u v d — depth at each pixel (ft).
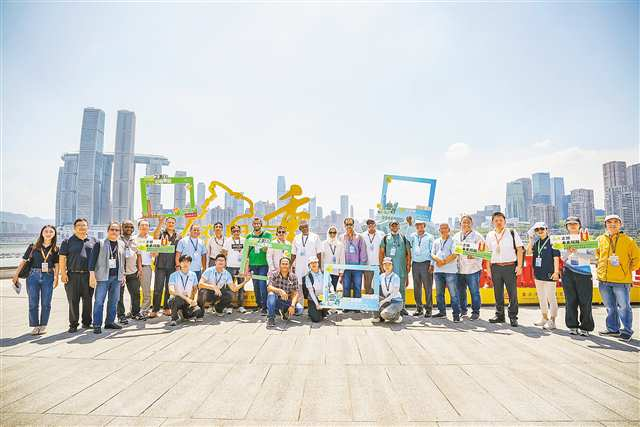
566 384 11.99
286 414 9.93
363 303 21.30
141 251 22.38
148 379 12.47
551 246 19.66
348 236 23.84
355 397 10.99
